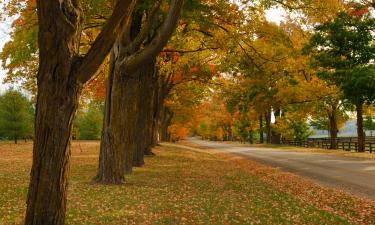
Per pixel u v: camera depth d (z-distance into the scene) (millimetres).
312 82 38844
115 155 14305
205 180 16531
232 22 18438
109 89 14375
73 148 42031
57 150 6598
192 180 16359
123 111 14320
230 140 104188
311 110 40531
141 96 21266
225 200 11797
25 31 15898
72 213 9250
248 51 19812
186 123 68938
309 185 15555
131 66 13117
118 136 14336
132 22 15898
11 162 24547
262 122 70625
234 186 15008
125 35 13859
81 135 76938
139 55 12539
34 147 6660
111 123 14297
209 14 16828
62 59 6422
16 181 14680
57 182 6664
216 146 59781
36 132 6617
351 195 13102
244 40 19156
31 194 6680
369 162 25281
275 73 33531
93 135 77062
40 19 6242
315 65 32312
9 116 57781
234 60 20016
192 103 43906
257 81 21859
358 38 28750
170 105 50594
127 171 17453
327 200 12250
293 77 37594
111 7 15555
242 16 18188
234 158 31984
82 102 33531
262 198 12367
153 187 13891
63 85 6508
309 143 52719
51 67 6438
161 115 55500
